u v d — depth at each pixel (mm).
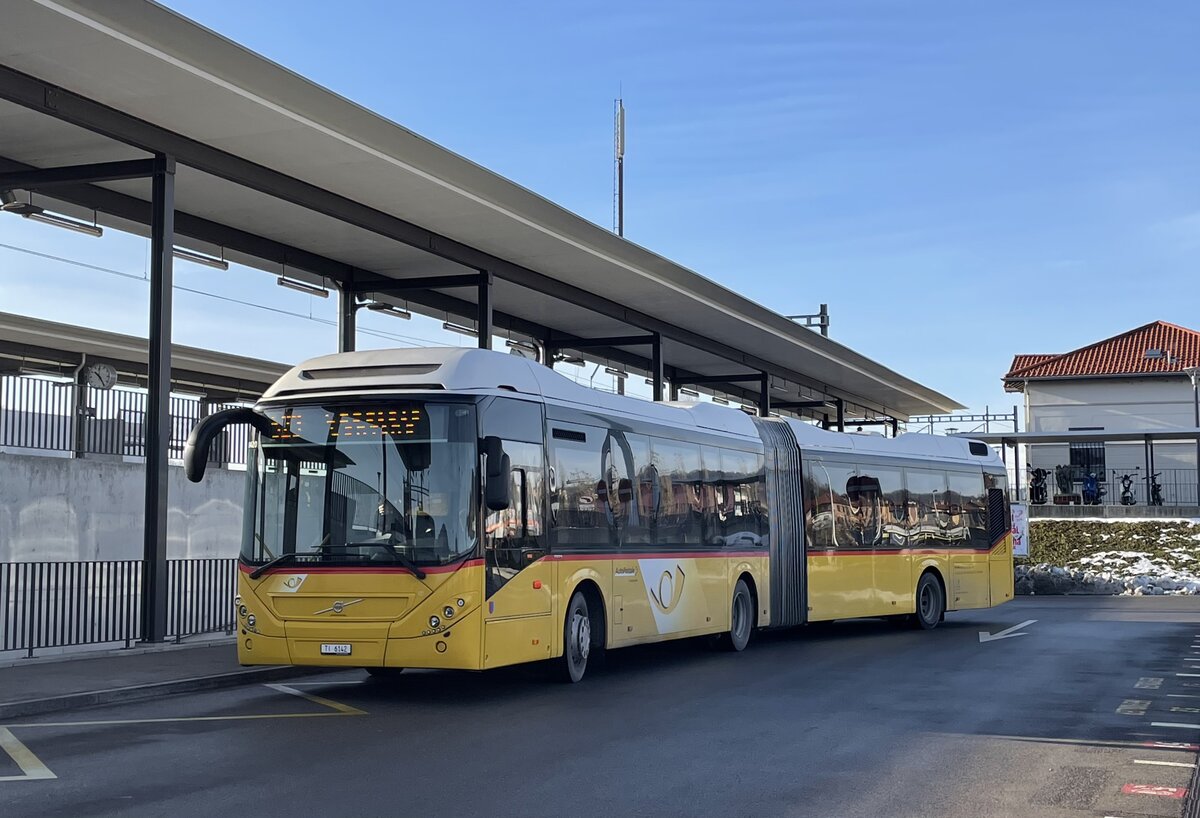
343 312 28016
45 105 16641
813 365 43906
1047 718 11758
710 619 18391
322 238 25203
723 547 18938
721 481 19094
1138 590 39625
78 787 8453
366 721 11633
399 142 19938
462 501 12609
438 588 12398
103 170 18812
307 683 14969
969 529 25719
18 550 20953
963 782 8688
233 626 20625
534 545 13766
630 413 16672
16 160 19781
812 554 21531
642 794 8250
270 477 13117
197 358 35094
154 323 18312
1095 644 20297
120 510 23047
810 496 21688
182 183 21297
